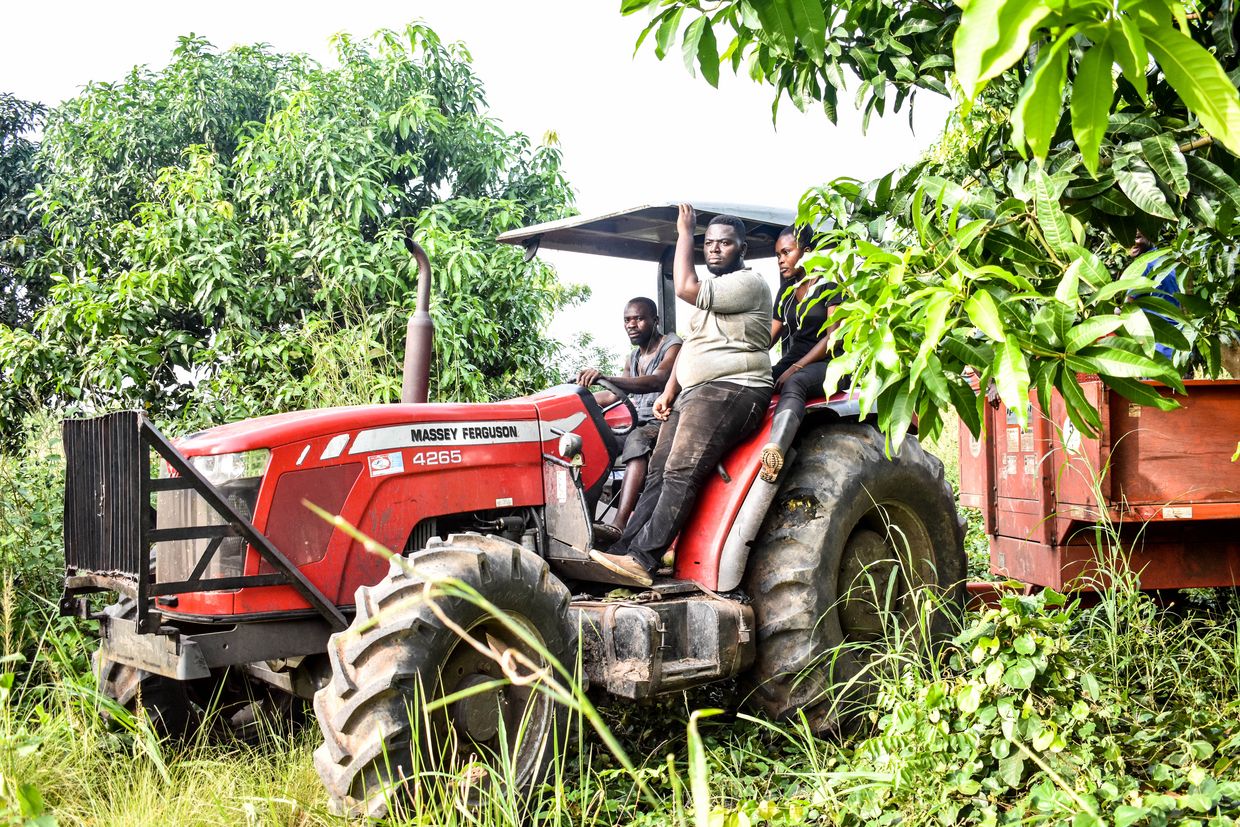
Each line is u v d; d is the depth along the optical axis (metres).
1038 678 3.02
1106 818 2.52
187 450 3.71
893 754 3.00
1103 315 2.26
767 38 2.72
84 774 3.55
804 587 4.15
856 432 4.57
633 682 3.65
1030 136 1.41
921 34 3.21
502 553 3.41
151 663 3.47
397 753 3.03
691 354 4.27
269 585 3.48
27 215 13.80
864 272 2.49
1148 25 1.34
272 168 9.73
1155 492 4.40
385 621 3.12
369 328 8.35
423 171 11.43
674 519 4.10
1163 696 3.78
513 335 10.56
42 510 5.45
